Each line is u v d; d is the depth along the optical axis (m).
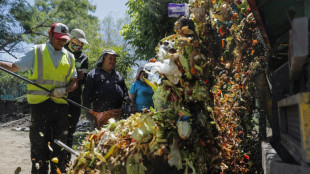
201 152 2.72
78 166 2.96
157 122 2.73
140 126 2.72
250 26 3.27
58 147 4.84
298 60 1.44
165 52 2.87
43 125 4.72
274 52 2.53
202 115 2.77
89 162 2.92
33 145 4.73
